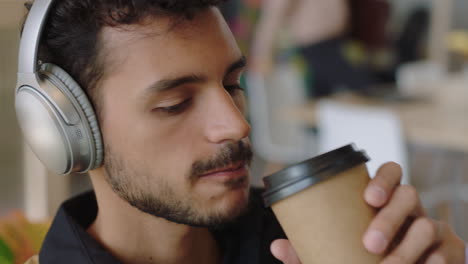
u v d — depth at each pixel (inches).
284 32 144.1
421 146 109.3
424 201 109.5
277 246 28.8
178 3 26.9
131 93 27.8
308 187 24.3
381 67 157.0
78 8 28.2
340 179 24.6
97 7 27.6
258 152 142.9
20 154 124.6
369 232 24.5
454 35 175.0
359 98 109.6
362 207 24.9
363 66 140.2
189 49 27.5
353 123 89.0
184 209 28.4
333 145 94.7
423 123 86.1
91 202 35.8
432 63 184.2
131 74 27.7
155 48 27.4
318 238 24.5
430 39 192.9
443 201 113.0
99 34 28.1
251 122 139.5
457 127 83.1
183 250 32.7
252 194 38.6
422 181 121.1
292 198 24.6
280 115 125.3
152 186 28.5
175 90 27.5
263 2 179.0
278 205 25.1
